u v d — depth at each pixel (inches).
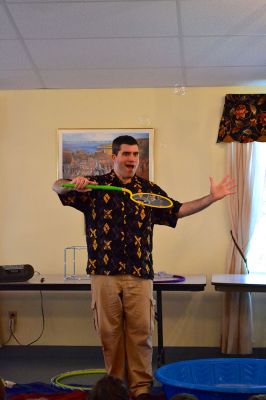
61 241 229.5
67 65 211.5
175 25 184.2
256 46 196.1
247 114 222.8
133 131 228.4
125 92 229.8
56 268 229.6
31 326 229.1
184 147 227.6
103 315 139.7
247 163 222.2
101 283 139.3
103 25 184.7
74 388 167.6
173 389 119.7
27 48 199.9
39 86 228.4
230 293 218.4
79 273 228.4
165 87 228.5
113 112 229.5
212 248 225.6
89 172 229.0
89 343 227.8
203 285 190.1
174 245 226.8
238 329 218.4
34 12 177.5
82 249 228.5
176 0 169.9
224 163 226.1
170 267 226.4
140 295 139.5
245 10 174.9
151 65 211.2
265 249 226.5
